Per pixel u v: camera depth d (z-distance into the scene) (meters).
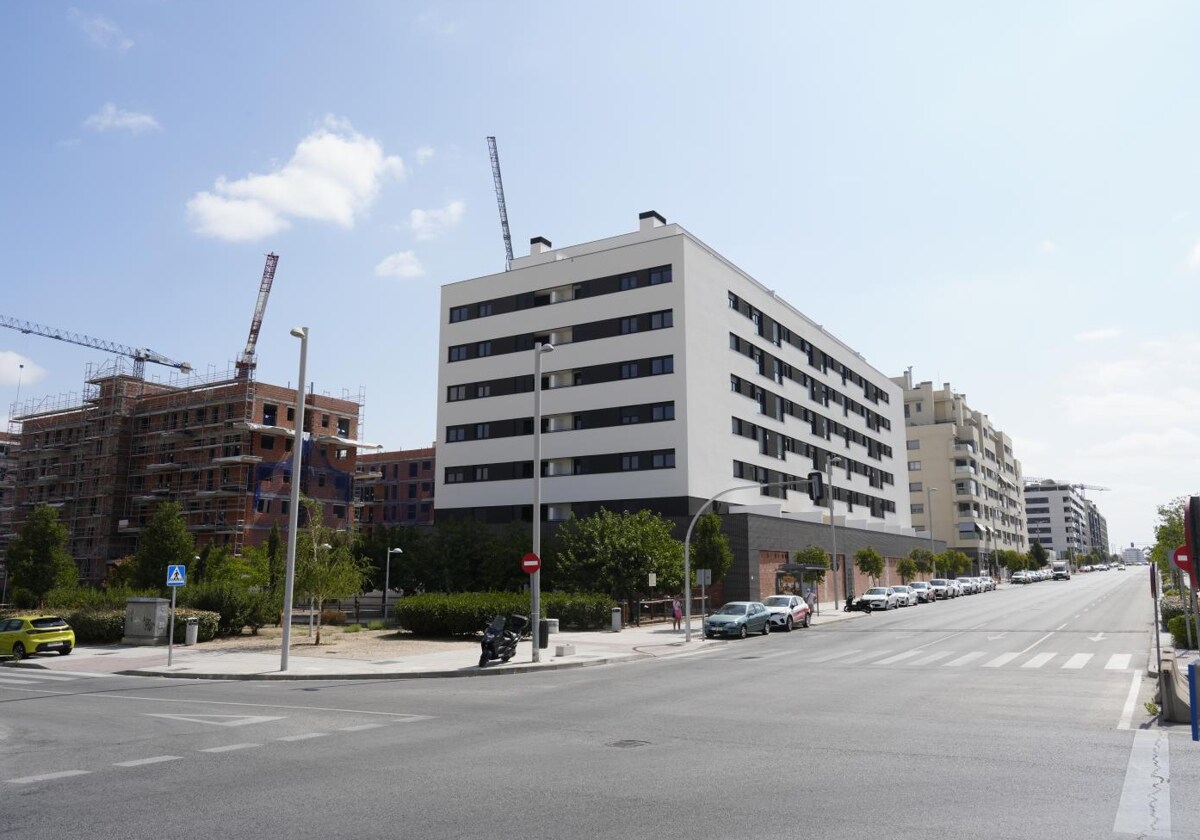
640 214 57.25
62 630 26.58
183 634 29.88
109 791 8.30
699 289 50.62
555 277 53.81
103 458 80.06
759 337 58.03
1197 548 10.57
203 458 75.56
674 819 7.01
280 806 7.62
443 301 58.31
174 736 11.59
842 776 8.62
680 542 42.25
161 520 52.84
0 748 10.79
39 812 7.53
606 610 35.62
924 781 8.34
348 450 83.50
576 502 50.41
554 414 52.22
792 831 6.62
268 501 74.50
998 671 18.84
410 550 49.97
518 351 54.44
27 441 89.62
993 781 8.30
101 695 16.92
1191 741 10.36
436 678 20.44
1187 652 22.12
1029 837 6.43
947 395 119.94
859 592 65.75
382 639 30.89
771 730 11.63
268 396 76.62
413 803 7.66
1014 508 149.88
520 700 15.45
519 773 8.91
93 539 78.06
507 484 53.22
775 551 51.09
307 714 13.73
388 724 12.53
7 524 89.81
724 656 25.34
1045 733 11.04
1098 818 6.94
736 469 52.72
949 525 113.06
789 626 36.25
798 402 63.28
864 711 13.34
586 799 7.73
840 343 73.44
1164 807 7.27
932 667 20.09
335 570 29.73
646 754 9.94
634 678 19.39
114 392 81.31
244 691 17.56
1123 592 64.56
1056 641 26.41
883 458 81.94
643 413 49.12
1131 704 13.59
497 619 23.17
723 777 8.62
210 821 7.15
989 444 132.00
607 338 51.12
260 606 33.66
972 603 56.75
